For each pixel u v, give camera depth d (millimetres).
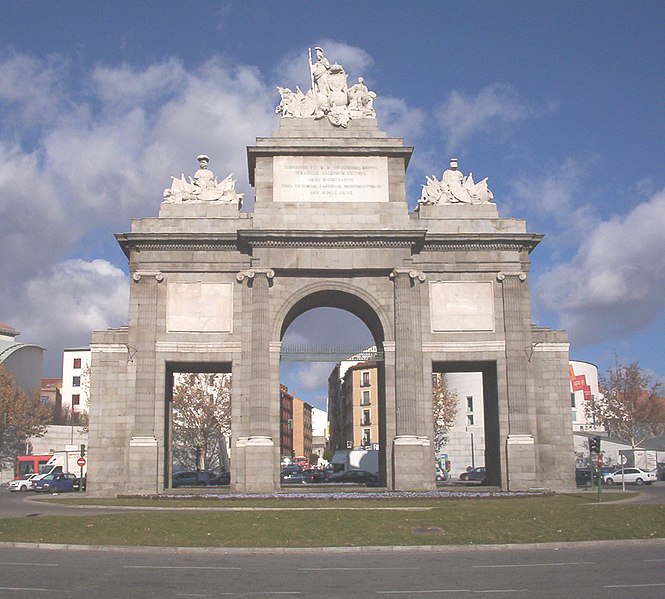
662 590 22250
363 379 168875
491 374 69250
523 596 21516
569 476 64500
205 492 61938
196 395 112125
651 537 34875
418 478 61625
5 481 115438
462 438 124938
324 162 66750
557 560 28844
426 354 65062
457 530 36344
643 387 124062
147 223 66250
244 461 62406
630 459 117750
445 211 67438
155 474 62031
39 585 23422
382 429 68000
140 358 63781
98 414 64188
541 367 65938
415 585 23547
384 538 34438
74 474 98375
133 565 27906
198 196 67312
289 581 24422
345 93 68750
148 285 65125
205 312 65188
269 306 64625
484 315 65875
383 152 66750
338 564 28297
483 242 66188
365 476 92938
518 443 63344
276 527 37250
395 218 65875
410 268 64875
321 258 64938
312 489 64125
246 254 66000
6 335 139375
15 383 122312
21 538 34625
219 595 21969
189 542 33594
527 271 66562
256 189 66188
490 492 58531
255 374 63094
